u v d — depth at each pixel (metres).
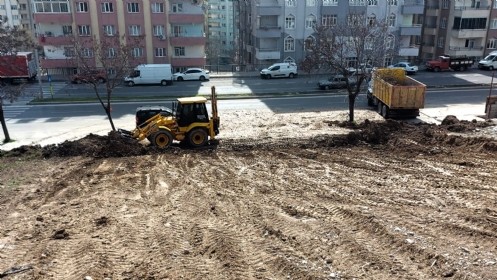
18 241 11.18
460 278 8.73
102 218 12.45
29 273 9.49
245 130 25.72
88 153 20.45
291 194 14.38
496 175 15.68
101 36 45.72
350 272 9.18
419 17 55.62
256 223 11.98
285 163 18.30
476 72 50.88
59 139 25.34
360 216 11.91
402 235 10.64
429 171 16.42
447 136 21.02
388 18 48.38
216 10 121.88
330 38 36.28
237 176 16.72
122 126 28.52
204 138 21.97
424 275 8.97
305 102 35.81
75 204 14.02
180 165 18.52
